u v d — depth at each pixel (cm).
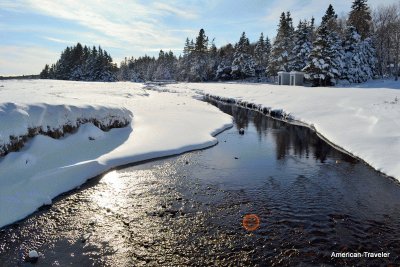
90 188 972
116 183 1013
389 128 1441
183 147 1396
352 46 4612
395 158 1150
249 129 1962
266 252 652
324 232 727
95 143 1304
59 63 10331
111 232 725
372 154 1248
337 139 1547
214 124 1966
